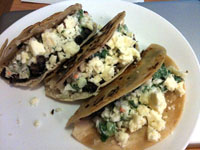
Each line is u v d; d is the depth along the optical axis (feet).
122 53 0.94
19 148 0.83
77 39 1.00
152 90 0.86
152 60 0.90
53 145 0.84
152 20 1.07
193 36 1.07
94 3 1.14
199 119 0.83
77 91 0.94
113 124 0.83
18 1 1.31
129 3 1.12
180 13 1.15
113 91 0.85
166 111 0.85
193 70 0.92
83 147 0.83
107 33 0.94
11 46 0.92
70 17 1.01
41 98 0.95
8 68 0.97
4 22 1.20
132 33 1.01
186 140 0.77
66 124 0.87
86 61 0.91
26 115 0.91
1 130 0.87
